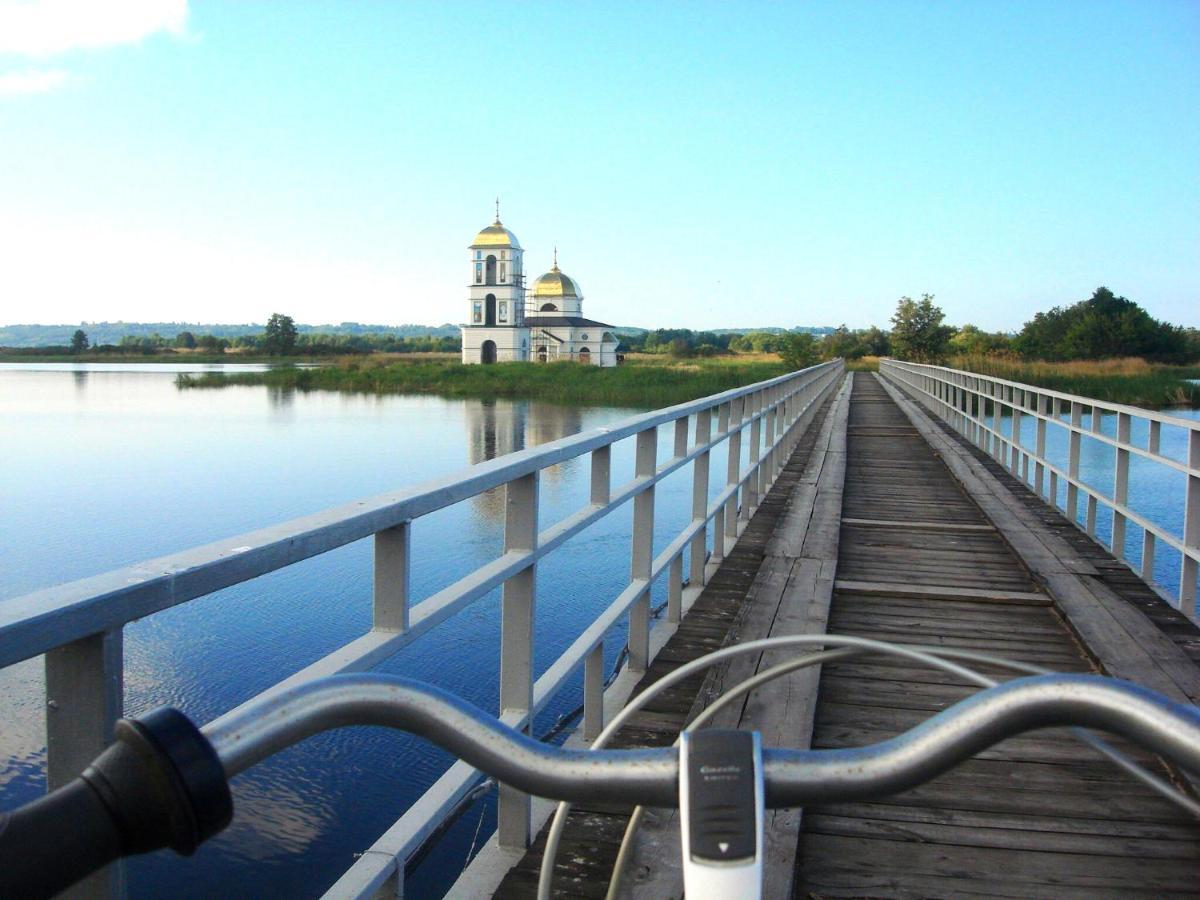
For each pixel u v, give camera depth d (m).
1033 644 5.52
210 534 17.31
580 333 115.12
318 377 81.12
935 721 0.91
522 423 45.25
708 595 6.47
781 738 3.87
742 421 8.17
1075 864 3.20
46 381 87.62
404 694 0.95
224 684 8.35
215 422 43.25
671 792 0.90
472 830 5.38
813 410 20.17
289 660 8.99
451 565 13.38
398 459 29.53
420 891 4.78
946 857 3.24
